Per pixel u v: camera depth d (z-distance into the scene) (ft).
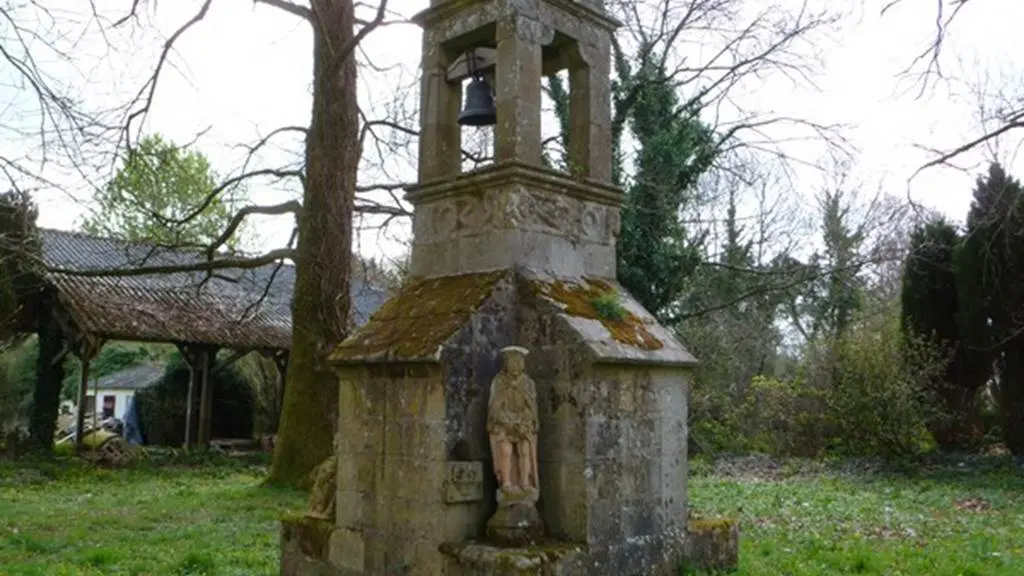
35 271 48.55
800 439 69.72
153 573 25.40
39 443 69.26
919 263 65.77
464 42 25.11
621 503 21.07
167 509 39.32
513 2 23.17
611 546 20.56
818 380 68.85
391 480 21.40
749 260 87.97
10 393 76.84
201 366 77.36
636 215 51.39
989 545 29.45
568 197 23.89
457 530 20.22
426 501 20.38
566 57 25.35
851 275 69.26
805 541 30.50
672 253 52.44
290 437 46.55
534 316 21.72
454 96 25.64
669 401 22.88
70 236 83.10
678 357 22.72
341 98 45.75
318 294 46.26
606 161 25.20
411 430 20.99
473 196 23.45
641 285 51.60
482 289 21.77
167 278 83.61
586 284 23.63
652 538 21.72
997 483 52.90
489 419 20.47
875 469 60.70
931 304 65.51
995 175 61.31
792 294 91.35
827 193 94.27
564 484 20.68
